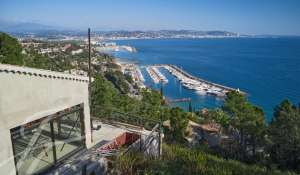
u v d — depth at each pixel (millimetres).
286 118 26781
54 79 12273
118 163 13562
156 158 15086
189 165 14633
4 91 9984
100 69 145000
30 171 11469
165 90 118375
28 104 11016
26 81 10852
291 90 117250
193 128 47094
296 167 24547
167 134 35875
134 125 19672
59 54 151750
